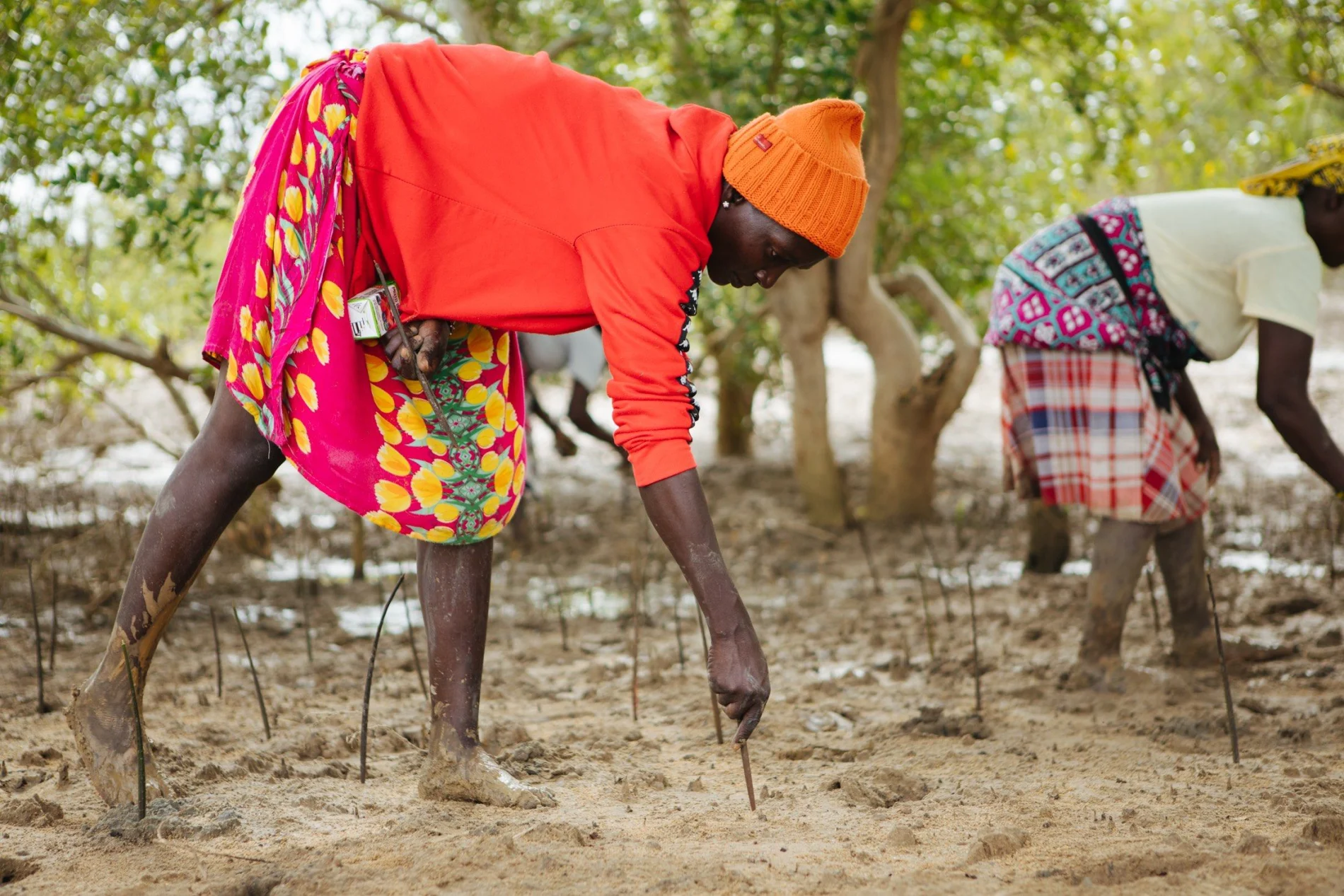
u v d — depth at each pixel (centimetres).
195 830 256
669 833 259
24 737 339
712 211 246
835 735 348
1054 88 779
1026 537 684
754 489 847
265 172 254
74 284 662
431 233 246
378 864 238
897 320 718
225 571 602
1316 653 426
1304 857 233
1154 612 473
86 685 270
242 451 262
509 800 277
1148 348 385
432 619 281
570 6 720
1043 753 326
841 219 245
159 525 261
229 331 256
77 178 511
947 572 603
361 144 247
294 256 249
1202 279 380
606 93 250
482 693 396
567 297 242
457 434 263
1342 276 1930
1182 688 382
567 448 705
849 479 879
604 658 454
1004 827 261
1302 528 637
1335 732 335
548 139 243
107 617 511
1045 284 390
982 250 832
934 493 785
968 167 825
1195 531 410
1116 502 383
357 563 603
